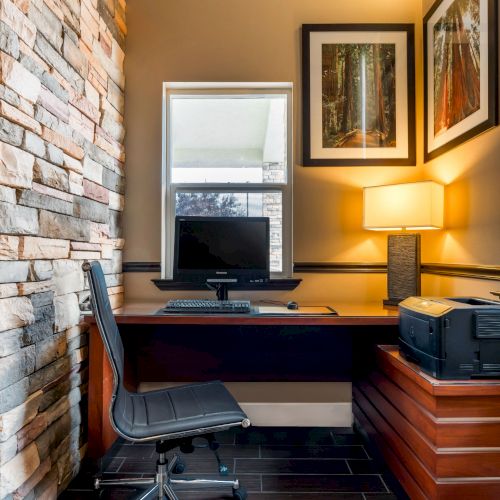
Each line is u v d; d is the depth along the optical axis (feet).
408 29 7.70
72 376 5.37
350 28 7.68
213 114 8.34
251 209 8.11
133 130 7.59
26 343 4.25
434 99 7.07
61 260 5.03
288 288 7.53
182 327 7.50
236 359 7.50
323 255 7.58
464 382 4.19
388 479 5.61
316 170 7.64
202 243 6.76
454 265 6.35
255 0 7.75
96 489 5.25
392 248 6.83
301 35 7.72
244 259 6.76
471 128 5.84
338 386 7.56
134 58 7.64
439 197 6.41
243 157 8.24
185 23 7.70
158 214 7.57
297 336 7.51
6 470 3.84
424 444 4.37
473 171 5.87
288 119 7.97
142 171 7.59
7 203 3.92
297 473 5.87
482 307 4.33
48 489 4.72
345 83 7.70
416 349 4.79
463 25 6.06
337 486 5.54
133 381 7.21
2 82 3.81
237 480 5.24
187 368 7.50
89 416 5.55
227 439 6.97
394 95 7.70
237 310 5.84
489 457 4.12
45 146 4.61
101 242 6.36
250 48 7.70
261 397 7.55
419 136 7.66
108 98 6.68
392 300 6.76
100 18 6.32
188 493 5.43
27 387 4.25
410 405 4.76
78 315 5.52
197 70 7.67
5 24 3.84
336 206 7.63
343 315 5.68
